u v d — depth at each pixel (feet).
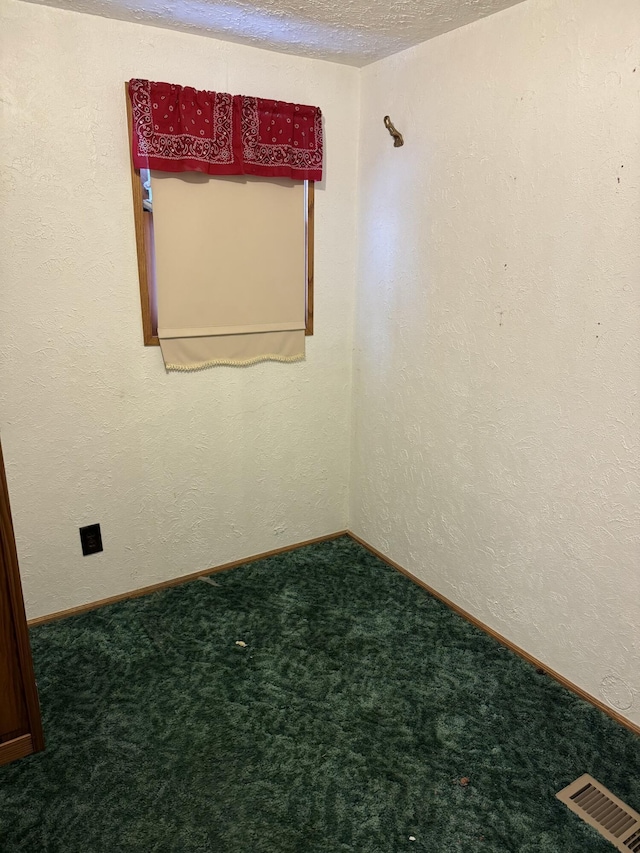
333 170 8.59
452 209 7.25
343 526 10.12
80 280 7.07
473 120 6.78
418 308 8.00
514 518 6.99
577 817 5.03
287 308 8.63
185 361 7.95
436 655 7.11
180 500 8.44
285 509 9.49
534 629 6.95
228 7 6.26
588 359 5.91
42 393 7.14
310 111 7.88
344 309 9.25
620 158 5.37
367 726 6.00
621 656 6.04
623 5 5.17
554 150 5.93
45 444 7.30
